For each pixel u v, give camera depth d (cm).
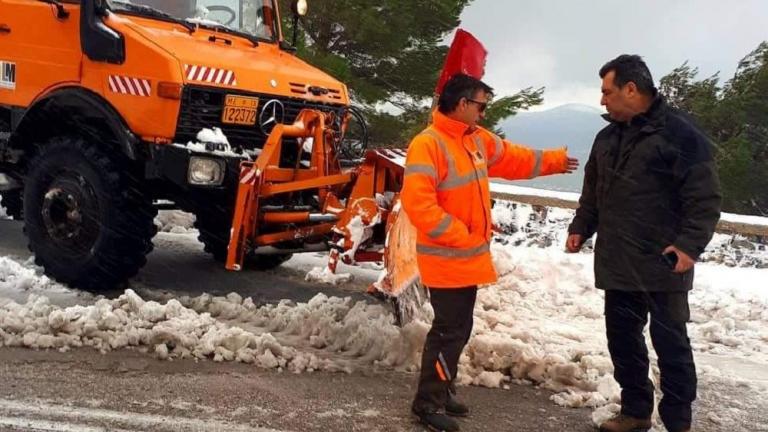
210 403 362
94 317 441
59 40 555
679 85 1898
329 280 659
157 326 432
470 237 343
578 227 383
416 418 364
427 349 357
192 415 347
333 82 620
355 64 1443
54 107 558
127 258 536
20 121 569
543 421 378
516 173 392
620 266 347
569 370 427
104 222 528
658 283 340
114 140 536
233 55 570
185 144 516
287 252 546
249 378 398
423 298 479
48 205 555
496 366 438
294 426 345
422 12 1405
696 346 546
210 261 701
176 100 505
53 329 429
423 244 350
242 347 430
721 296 680
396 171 481
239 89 539
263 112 553
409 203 336
